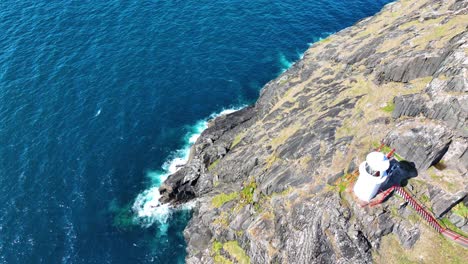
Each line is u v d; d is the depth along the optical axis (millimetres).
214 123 69125
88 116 71688
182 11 95000
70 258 54219
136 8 95062
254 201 48125
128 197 61344
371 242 35656
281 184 45125
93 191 61719
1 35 85312
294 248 40062
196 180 60844
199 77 80062
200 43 87125
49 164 64438
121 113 72625
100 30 88562
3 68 78500
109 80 78062
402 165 37281
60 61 80875
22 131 68562
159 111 73500
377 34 57500
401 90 42812
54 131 68938
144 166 65375
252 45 87500
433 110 36781
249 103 75938
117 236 56844
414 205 35031
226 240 49562
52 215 58562
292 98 58938
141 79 78750
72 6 94438
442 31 45312
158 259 54625
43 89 75438
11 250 54656
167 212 59625
